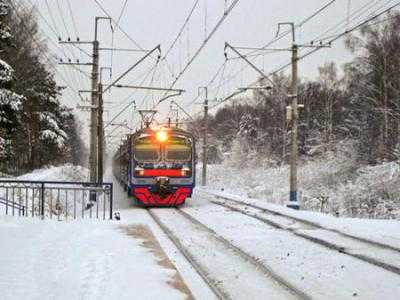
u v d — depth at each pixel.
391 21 39.56
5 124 30.14
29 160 47.03
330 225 15.12
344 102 55.00
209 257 11.16
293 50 22.33
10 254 9.52
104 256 9.97
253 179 41.16
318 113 62.12
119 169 38.66
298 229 14.84
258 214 18.81
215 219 17.58
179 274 8.97
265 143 63.22
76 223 14.17
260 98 69.88
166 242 13.23
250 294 8.35
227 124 88.81
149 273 8.91
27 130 44.50
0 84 29.72
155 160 22.39
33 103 45.53
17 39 38.84
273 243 12.67
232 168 54.97
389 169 27.53
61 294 7.29
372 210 24.78
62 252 10.03
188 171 22.52
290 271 9.77
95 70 25.23
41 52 43.62
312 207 28.02
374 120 37.81
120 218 17.70
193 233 14.56
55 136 47.69
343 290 8.46
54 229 12.66
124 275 8.64
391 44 39.28
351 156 35.47
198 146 80.88
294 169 22.59
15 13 38.97
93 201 23.77
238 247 12.12
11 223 12.89
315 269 9.89
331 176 34.28
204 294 8.41
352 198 26.77
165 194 22.19
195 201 25.30
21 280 7.85
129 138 23.31
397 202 24.83
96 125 25.41
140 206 23.00
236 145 58.50
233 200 25.20
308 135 60.69
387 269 9.82
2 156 31.53
